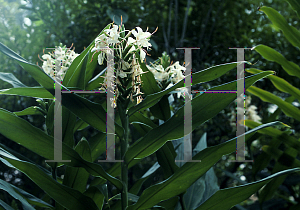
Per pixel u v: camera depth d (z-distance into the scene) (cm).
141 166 250
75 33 272
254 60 268
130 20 281
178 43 283
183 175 81
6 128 77
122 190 83
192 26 309
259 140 283
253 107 215
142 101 83
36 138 78
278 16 135
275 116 160
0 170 239
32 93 90
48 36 267
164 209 98
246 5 304
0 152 76
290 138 146
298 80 269
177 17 307
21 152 247
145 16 290
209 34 291
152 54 288
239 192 84
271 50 137
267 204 198
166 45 271
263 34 295
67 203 81
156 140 81
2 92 87
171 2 280
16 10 292
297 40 135
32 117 251
